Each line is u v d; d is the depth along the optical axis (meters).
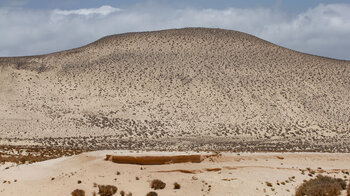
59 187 37.00
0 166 46.62
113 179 38.31
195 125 103.12
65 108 110.88
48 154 63.25
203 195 35.03
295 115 113.00
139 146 81.44
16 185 37.75
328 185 37.12
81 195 34.25
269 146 83.62
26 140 88.19
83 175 39.78
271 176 42.34
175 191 35.66
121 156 41.75
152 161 41.22
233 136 96.25
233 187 37.19
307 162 51.06
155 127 100.62
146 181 37.78
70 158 46.38
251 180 39.88
